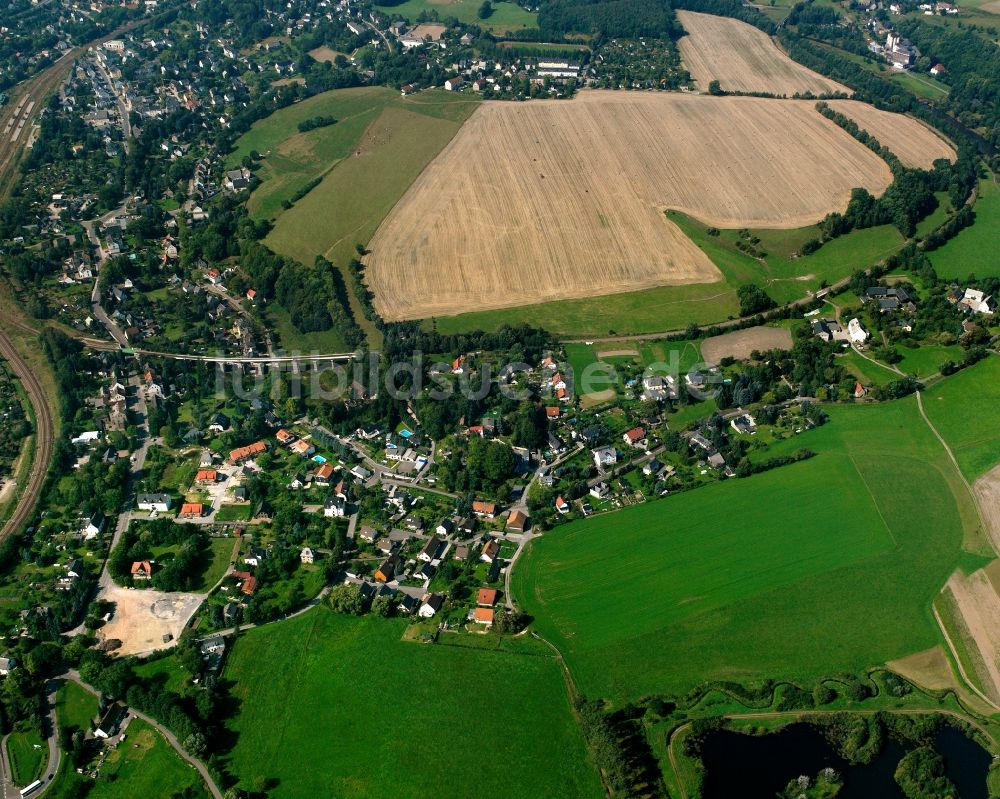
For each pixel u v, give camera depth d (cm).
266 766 15762
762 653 17525
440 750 15962
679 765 15538
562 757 15800
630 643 17762
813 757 15762
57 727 16425
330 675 17300
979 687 16838
